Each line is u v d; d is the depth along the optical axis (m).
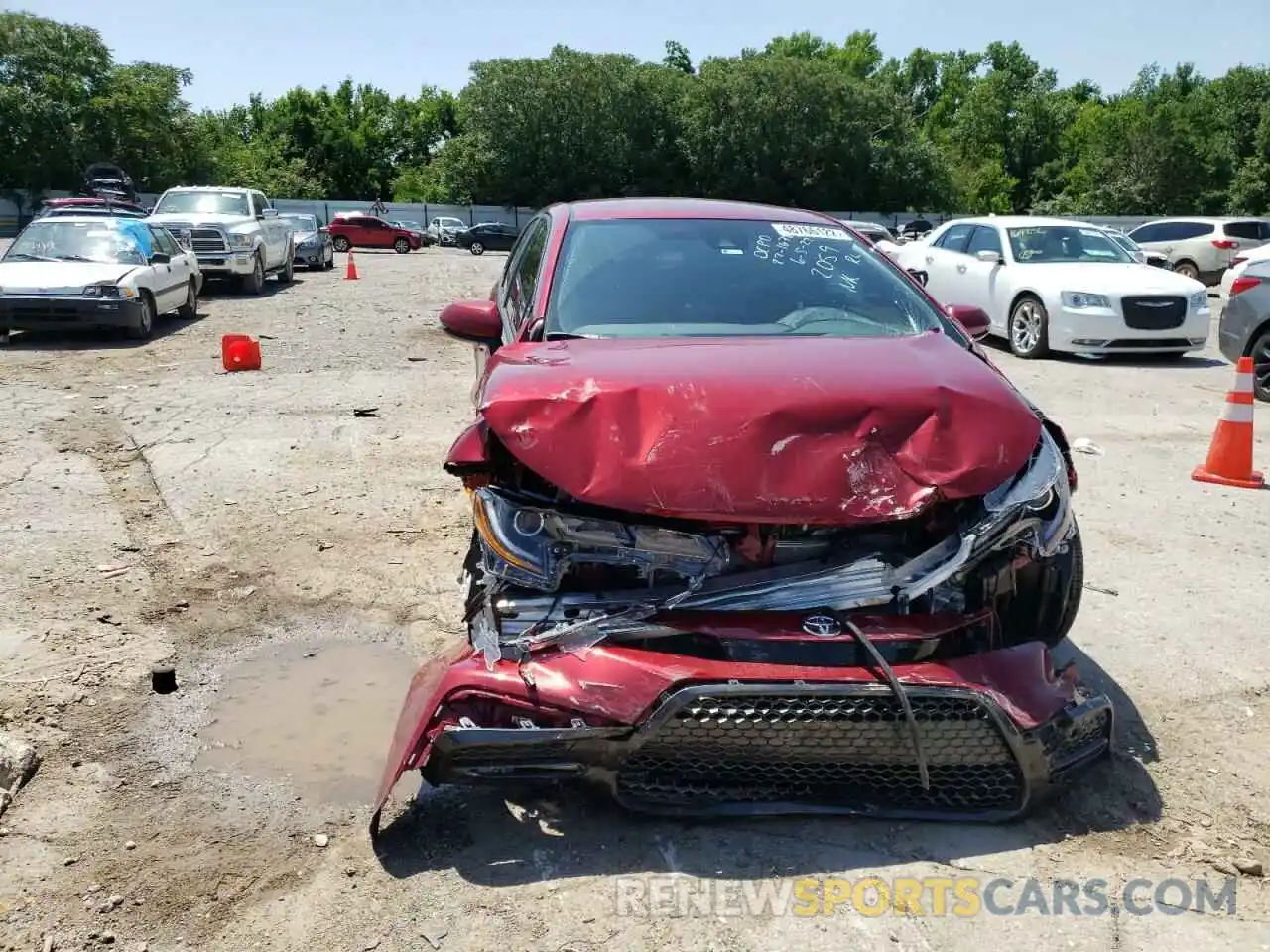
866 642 2.85
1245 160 64.38
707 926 2.62
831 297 4.14
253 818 3.06
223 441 7.25
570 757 2.79
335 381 9.54
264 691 3.83
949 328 4.09
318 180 81.94
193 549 5.19
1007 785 2.93
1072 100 86.50
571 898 2.72
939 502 2.97
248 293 18.41
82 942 2.55
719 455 2.93
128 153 53.97
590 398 3.06
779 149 62.72
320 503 5.93
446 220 54.53
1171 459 7.32
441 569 4.99
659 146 63.91
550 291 4.07
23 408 8.30
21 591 4.60
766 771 2.86
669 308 3.98
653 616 2.94
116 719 3.60
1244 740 3.59
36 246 12.80
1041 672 3.00
